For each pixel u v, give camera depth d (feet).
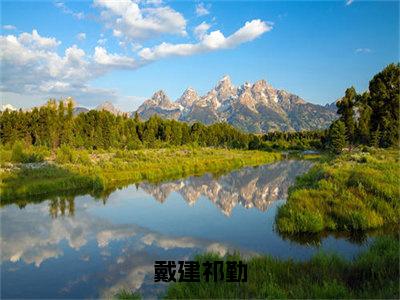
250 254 56.54
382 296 32.68
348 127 268.41
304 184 100.12
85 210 92.12
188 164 182.80
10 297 44.86
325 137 369.50
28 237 69.56
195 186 130.21
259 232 69.05
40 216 85.56
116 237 69.26
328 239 60.13
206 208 94.32
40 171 132.98
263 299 35.06
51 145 290.35
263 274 41.63
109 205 98.17
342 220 65.16
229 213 88.07
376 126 248.11
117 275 50.78
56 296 44.86
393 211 66.69
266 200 104.27
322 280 39.27
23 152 171.42
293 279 40.22
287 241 61.67
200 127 414.00
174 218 83.71
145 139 355.56
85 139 306.14
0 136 294.05
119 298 40.88
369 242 57.26
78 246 64.13
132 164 165.48
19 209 92.84
